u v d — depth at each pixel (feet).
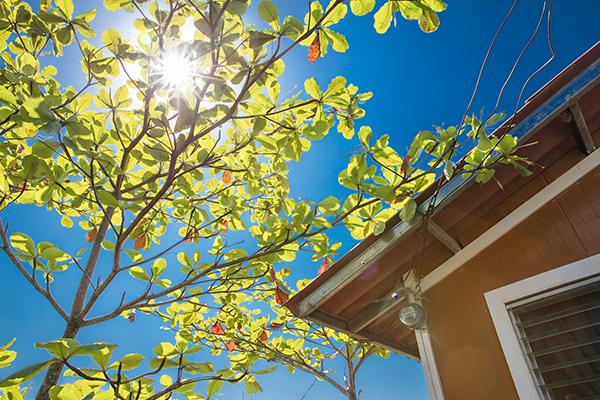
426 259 9.60
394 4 6.36
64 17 7.96
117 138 8.81
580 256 7.38
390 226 8.27
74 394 4.91
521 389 6.95
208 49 7.08
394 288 9.76
